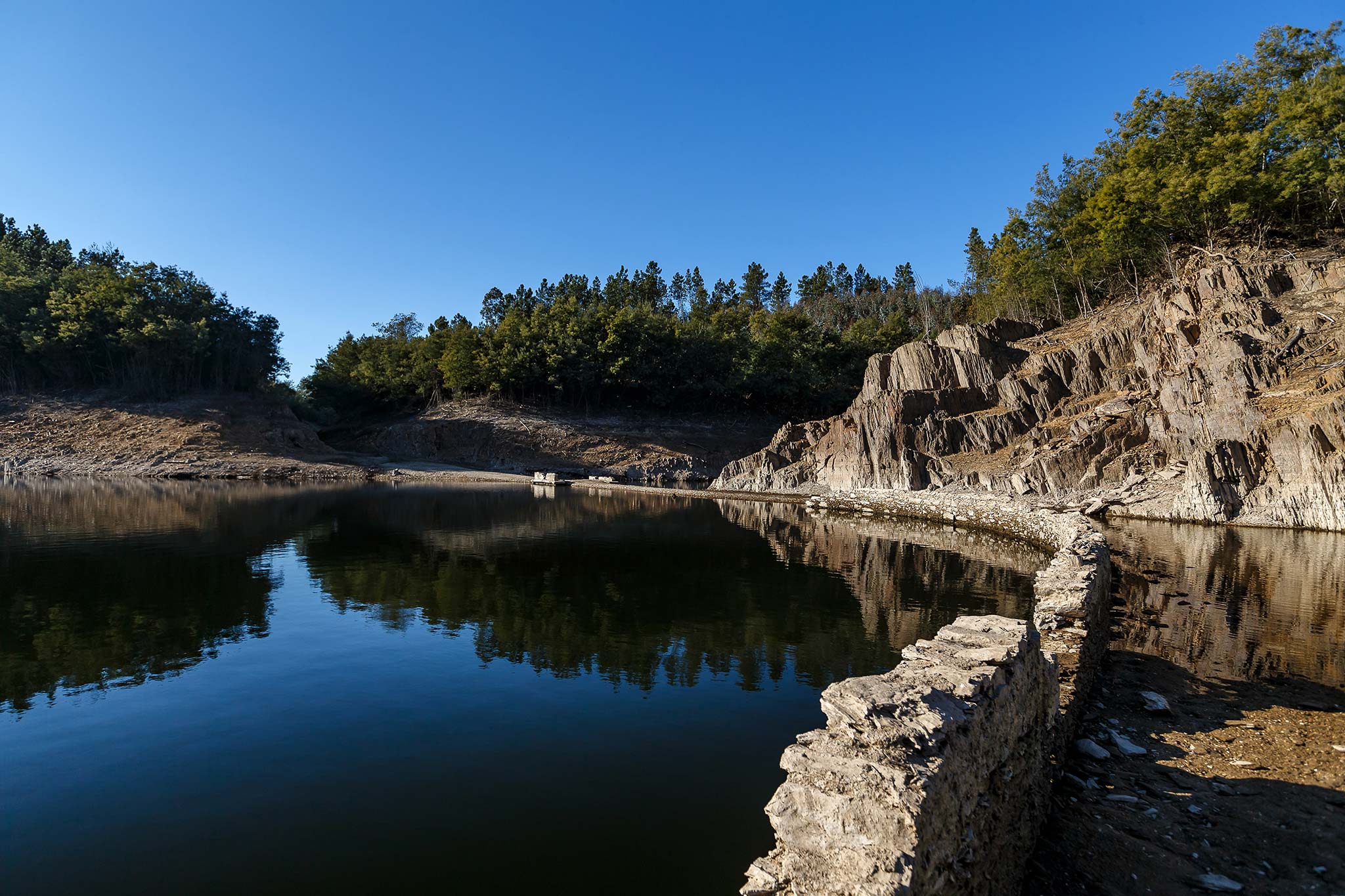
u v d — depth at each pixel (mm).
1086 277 87562
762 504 69875
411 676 17109
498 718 14453
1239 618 19688
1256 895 7234
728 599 26188
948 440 67312
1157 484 50062
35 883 8617
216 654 18766
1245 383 47469
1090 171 87625
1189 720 12266
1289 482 42406
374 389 128500
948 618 23391
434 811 10602
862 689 6727
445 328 141500
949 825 5809
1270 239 68500
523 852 9477
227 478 85625
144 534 40406
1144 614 20219
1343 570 27312
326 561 33250
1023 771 8055
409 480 91125
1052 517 39250
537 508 61188
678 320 136000
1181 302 60344
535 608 24578
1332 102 62312
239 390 108875
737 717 14578
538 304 160500
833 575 31250
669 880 8836
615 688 16391
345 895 8453
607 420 117062
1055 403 66875
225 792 11141
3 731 13555
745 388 122188
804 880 5492
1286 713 12508
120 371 103062
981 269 132250
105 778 11625
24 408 94438
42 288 103688
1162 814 9008
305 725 13977
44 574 29359
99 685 16297
